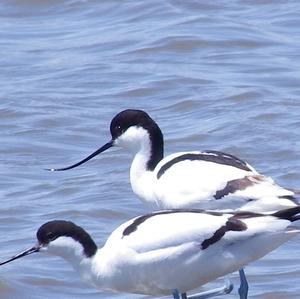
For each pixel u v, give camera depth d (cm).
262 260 1316
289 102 1803
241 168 1190
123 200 1498
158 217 1070
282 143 1659
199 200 1176
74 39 2128
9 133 1742
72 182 1563
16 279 1279
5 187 1555
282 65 1961
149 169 1244
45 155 1670
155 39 2077
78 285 1273
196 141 1686
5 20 2244
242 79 1909
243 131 1705
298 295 1229
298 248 1345
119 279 1074
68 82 1934
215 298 1238
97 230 1408
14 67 2009
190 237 1050
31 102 1847
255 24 2139
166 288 1088
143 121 1251
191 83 1900
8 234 1403
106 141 1708
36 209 1477
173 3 2238
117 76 1948
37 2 2281
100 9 2253
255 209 1160
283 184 1535
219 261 1057
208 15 2178
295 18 2159
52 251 1078
